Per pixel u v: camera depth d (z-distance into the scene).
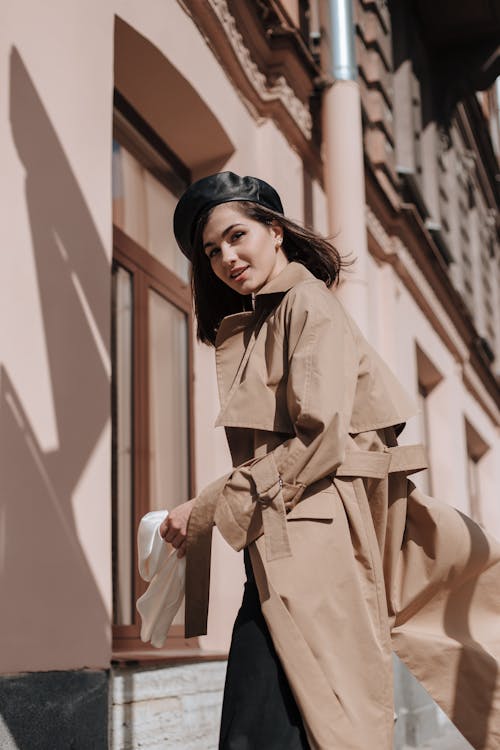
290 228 2.17
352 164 6.08
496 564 2.21
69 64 3.34
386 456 1.97
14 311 2.84
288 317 1.96
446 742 5.79
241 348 2.09
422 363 9.89
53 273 3.07
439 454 10.45
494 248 15.45
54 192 3.13
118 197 4.43
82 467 3.10
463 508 10.77
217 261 2.12
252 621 1.89
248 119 5.34
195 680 3.74
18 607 2.70
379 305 8.18
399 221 8.30
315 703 1.75
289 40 5.52
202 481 4.80
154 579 1.97
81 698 2.91
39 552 2.83
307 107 6.14
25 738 2.63
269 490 1.85
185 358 4.91
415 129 10.00
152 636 1.99
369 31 8.59
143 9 4.06
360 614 1.83
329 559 1.84
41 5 3.19
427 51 10.95
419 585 2.12
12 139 2.93
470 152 13.52
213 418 4.88
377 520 2.02
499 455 14.08
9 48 2.97
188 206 2.14
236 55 5.04
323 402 1.82
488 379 12.86
